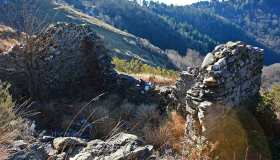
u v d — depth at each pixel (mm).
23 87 17391
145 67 30750
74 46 18984
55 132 12234
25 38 17562
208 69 11906
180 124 13312
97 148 5113
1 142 4156
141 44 104875
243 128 11102
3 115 4859
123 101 17422
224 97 11641
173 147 9617
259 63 13555
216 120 10844
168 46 134625
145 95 17844
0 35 27328
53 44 18281
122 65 30062
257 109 12211
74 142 5910
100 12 148875
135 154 4660
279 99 13461
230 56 12148
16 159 4195
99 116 14000
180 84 15188
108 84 19250
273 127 11977
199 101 11492
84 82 19469
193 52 109875
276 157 10602
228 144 10367
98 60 19547
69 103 16984
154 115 14484
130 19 144500
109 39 95625
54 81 18250
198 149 9953
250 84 13211
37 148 4730
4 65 17484
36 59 17578
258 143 10664
